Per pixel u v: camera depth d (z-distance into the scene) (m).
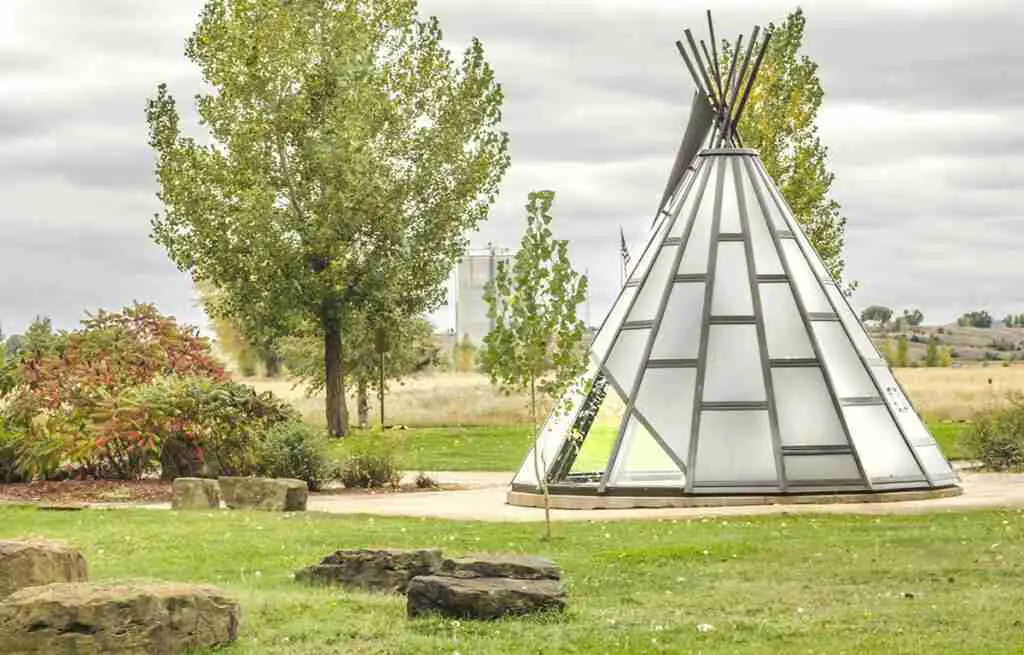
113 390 38.09
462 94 56.16
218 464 36.72
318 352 68.69
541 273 23.55
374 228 55.56
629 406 29.53
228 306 57.66
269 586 17.70
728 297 30.39
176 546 22.36
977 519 25.06
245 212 53.41
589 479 29.48
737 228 31.23
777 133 51.50
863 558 20.17
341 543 22.61
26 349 39.31
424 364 69.19
